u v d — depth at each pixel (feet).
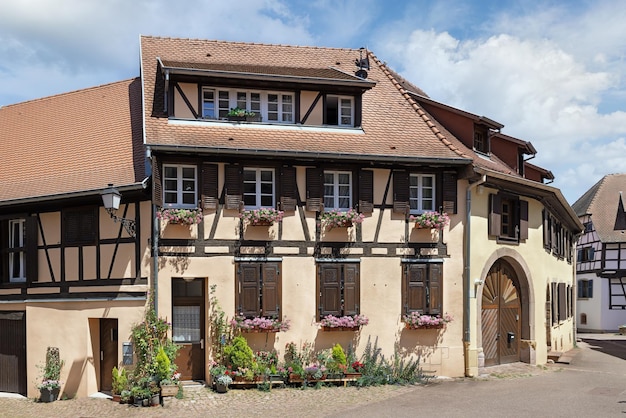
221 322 43.68
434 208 48.75
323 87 48.78
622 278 119.44
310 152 44.62
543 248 58.49
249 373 41.98
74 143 51.55
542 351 56.54
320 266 45.83
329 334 45.93
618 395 40.68
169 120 46.09
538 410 36.06
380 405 37.50
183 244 43.55
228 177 44.37
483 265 50.16
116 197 39.93
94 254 44.91
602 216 124.36
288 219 45.55
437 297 47.96
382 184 47.52
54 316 45.65
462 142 55.11
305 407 37.19
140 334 42.27
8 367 48.03
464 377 47.85
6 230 49.55
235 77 46.42
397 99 55.72
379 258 47.06
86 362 44.34
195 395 40.68
